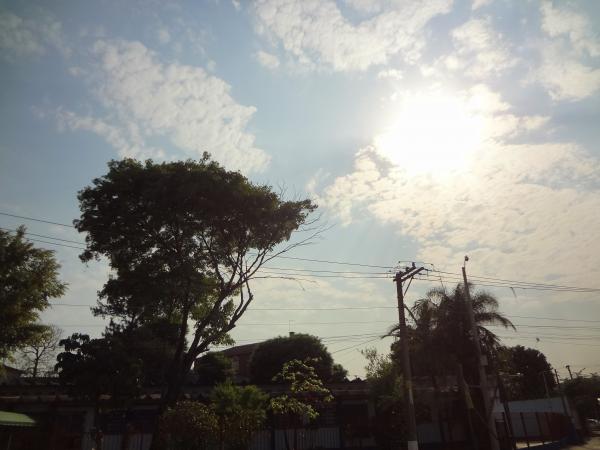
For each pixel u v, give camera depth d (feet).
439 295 101.24
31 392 90.48
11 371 128.77
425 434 105.40
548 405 161.27
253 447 93.56
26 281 69.41
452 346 96.84
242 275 86.84
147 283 78.18
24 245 70.85
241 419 70.33
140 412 90.74
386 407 97.19
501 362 101.19
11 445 81.87
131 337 81.97
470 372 98.53
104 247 81.61
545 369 234.38
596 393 219.20
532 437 127.85
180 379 79.87
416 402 100.27
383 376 100.22
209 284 84.89
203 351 82.94
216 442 69.51
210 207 78.95
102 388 73.97
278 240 88.43
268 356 175.63
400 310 81.35
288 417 97.25
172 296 79.97
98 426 78.07
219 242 85.40
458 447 101.81
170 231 81.56
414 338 98.22
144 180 80.02
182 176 77.97
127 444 81.46
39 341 74.69
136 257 82.89
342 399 102.58
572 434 128.88
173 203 78.02
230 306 87.30
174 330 91.61
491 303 99.30
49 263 72.33
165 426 65.87
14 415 74.74
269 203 83.66
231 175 82.28
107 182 80.84
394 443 94.43
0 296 67.41
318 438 98.94
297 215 86.79
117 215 79.51
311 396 89.81
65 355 76.02
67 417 87.40
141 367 77.92
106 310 83.66
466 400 91.40
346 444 99.30
